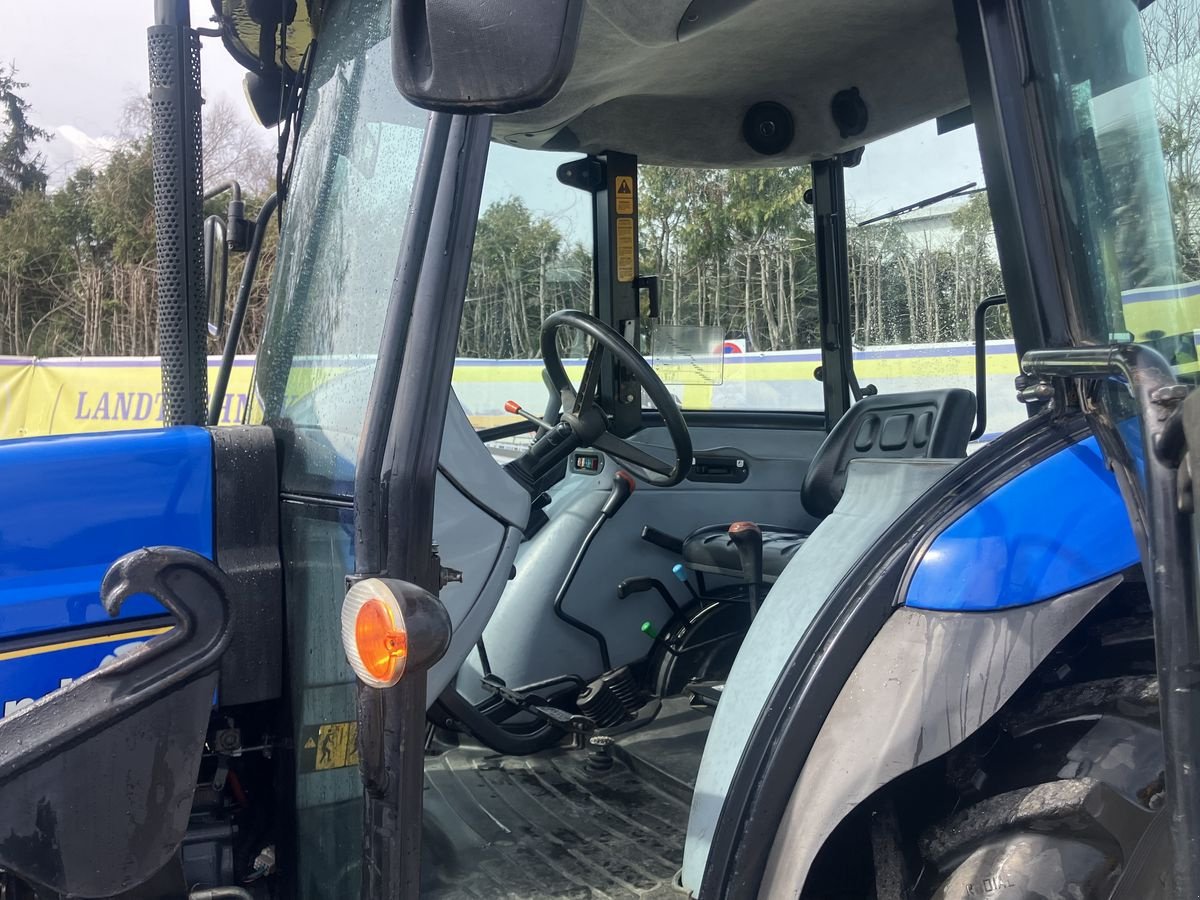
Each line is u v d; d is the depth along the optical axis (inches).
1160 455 39.7
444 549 70.7
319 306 61.4
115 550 57.2
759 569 90.0
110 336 733.3
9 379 355.3
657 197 114.1
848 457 106.5
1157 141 48.8
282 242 70.4
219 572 53.1
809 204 115.3
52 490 56.3
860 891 63.2
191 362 71.4
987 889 51.3
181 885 53.4
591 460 109.6
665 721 100.7
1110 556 52.9
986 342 98.1
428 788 87.8
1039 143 53.2
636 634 108.9
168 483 58.6
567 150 108.2
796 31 87.7
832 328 114.0
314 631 56.6
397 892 48.0
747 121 109.4
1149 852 50.9
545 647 102.5
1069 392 55.6
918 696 51.6
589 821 81.7
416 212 50.4
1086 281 52.4
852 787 51.6
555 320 100.7
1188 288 47.3
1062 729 55.0
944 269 102.0
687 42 87.5
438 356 49.4
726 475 116.3
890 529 55.8
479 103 39.3
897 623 53.4
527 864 74.4
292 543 59.3
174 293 71.0
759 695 56.4
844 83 101.8
